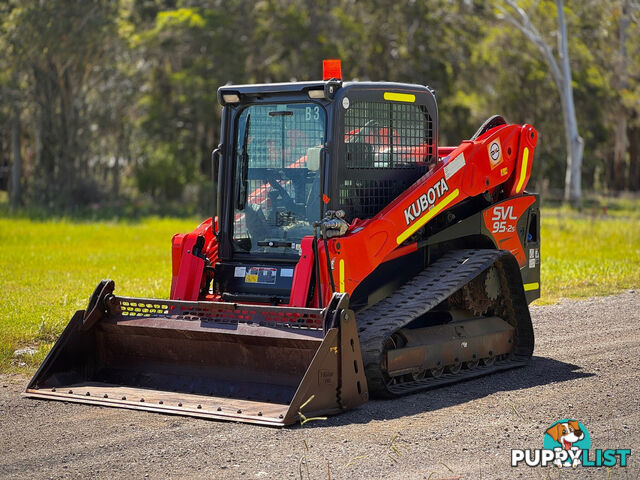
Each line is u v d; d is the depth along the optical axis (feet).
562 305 46.78
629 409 25.62
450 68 193.06
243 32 181.88
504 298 33.22
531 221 35.81
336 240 26.58
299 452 21.65
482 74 195.83
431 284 29.45
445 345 29.71
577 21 189.78
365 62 189.78
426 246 31.35
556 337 38.06
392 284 29.99
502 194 34.35
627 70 197.67
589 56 194.18
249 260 28.89
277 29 180.55
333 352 24.77
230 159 29.37
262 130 28.99
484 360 31.99
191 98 176.65
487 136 32.86
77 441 22.74
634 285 53.72
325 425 24.03
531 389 28.53
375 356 26.30
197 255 29.17
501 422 24.35
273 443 22.38
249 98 29.09
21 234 94.17
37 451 21.95
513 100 196.24
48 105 164.86
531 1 180.96
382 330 26.76
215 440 22.67
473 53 193.88
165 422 24.38
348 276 26.94
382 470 20.29
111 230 105.70
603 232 90.79
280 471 20.26
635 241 81.92
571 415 25.00
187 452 21.72
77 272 57.72
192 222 130.31
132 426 24.00
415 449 21.85
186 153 185.16
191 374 27.45
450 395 27.76
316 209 28.09
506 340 32.86
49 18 153.58
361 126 28.48
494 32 187.83
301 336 25.00
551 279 56.13
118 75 170.19
